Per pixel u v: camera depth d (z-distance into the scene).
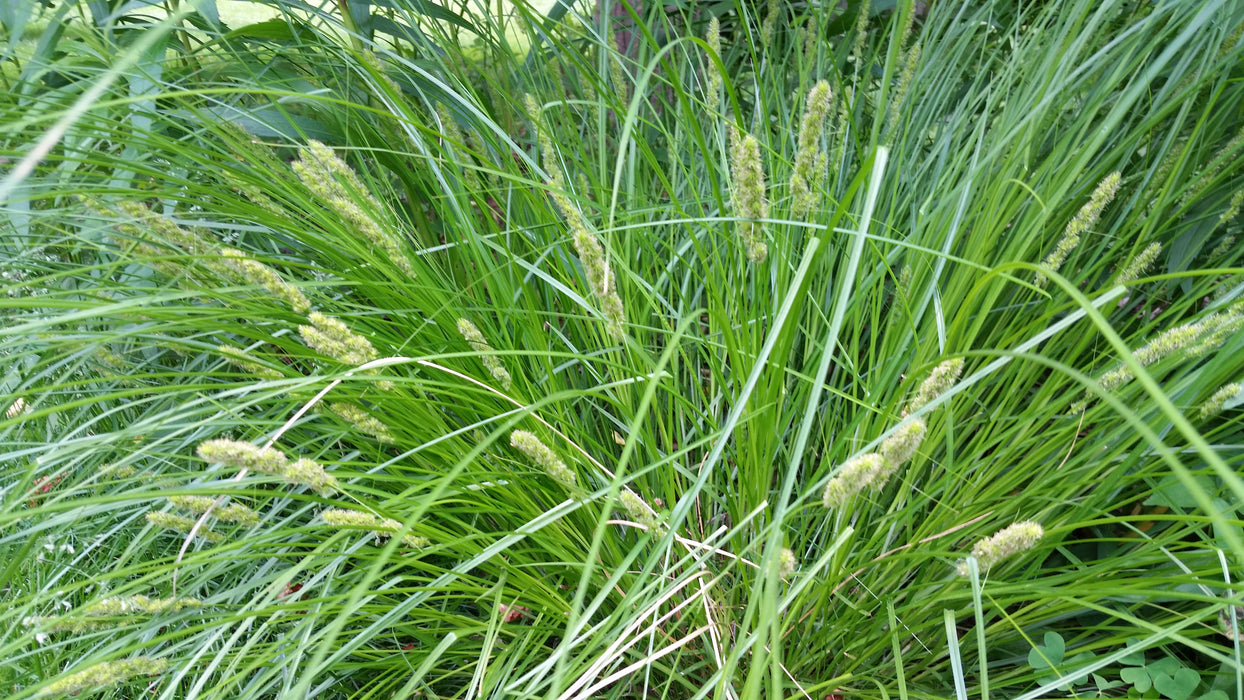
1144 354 0.37
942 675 0.47
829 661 0.49
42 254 0.62
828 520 0.50
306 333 0.35
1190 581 0.35
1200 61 0.59
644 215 0.60
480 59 0.80
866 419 0.48
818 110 0.35
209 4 0.61
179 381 0.60
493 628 0.40
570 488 0.37
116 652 0.37
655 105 0.84
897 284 0.44
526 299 0.52
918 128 0.70
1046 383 0.49
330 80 0.69
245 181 0.55
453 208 0.58
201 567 0.46
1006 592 0.42
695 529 0.52
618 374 0.50
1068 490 0.45
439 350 0.52
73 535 0.54
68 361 0.54
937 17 0.72
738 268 0.58
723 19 0.94
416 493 0.47
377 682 0.50
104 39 0.58
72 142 0.51
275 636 0.48
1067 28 0.57
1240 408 0.53
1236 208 0.54
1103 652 0.47
